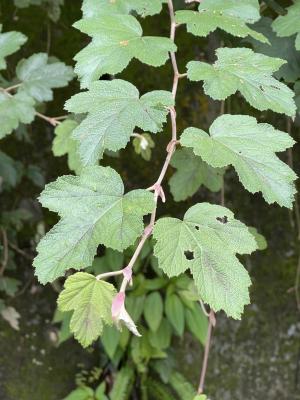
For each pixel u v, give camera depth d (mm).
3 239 971
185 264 316
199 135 363
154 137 948
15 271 1017
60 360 1053
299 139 853
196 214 336
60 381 1058
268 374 1043
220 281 312
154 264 955
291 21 503
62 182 344
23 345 1045
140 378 1030
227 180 968
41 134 961
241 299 310
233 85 397
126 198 337
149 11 461
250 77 402
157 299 972
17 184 986
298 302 1012
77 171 640
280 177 343
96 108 373
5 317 1006
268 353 1037
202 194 973
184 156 651
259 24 583
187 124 941
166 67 919
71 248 323
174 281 971
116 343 963
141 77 927
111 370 1043
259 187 339
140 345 994
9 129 587
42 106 876
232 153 350
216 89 396
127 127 363
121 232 324
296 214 973
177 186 665
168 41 421
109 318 321
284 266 1011
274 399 1048
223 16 453
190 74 410
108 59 406
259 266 1012
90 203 336
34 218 998
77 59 413
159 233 326
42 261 321
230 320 1020
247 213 984
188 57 903
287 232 993
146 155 680
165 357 1022
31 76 664
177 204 976
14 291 966
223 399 1047
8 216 965
